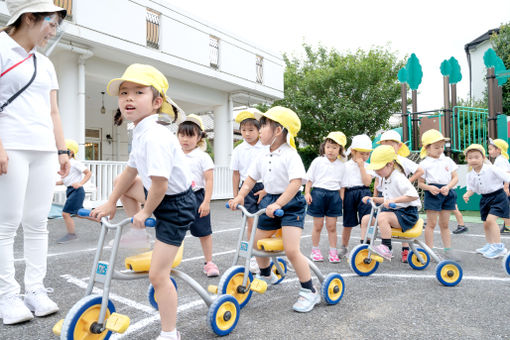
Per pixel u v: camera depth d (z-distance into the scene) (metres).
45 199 2.70
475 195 10.48
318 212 4.53
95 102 14.77
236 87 14.36
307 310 2.74
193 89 13.66
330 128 18.77
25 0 2.40
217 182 13.55
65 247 5.08
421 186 4.73
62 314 2.66
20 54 2.52
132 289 3.25
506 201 4.95
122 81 2.08
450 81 11.61
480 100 20.58
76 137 9.80
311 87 19.42
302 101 19.16
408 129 11.69
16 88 2.50
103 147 16.28
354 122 18.70
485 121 11.94
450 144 10.38
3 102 2.46
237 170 4.44
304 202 2.95
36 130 2.57
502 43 18.42
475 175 5.11
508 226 6.62
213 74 12.82
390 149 4.12
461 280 3.66
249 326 2.47
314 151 19.77
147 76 2.12
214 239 5.88
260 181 4.20
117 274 2.10
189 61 11.95
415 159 10.38
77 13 8.95
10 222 2.50
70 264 4.12
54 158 2.76
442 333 2.34
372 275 3.87
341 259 4.66
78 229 6.57
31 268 2.69
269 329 2.42
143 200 2.56
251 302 2.97
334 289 2.91
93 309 2.02
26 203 2.64
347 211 4.87
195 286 2.29
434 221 4.65
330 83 19.31
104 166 9.79
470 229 7.26
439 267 3.44
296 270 2.82
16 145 2.47
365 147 4.82
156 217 2.16
